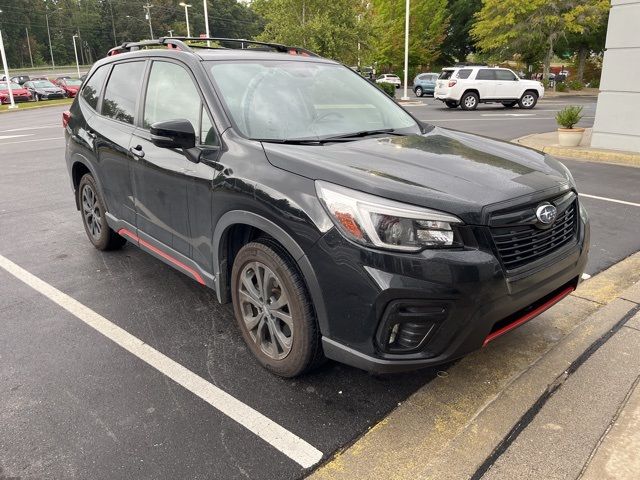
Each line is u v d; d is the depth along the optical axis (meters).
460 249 2.45
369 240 2.43
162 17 109.50
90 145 4.63
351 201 2.50
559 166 3.24
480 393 2.92
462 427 2.65
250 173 2.92
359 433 2.65
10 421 2.74
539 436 2.55
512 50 38.62
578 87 41.47
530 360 3.20
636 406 2.74
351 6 22.77
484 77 23.52
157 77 3.94
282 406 2.86
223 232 3.15
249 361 3.29
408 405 2.84
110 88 4.61
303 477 2.36
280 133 3.30
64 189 8.27
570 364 3.13
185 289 4.37
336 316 2.59
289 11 22.72
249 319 3.22
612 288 4.19
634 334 3.44
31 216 6.68
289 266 2.80
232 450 2.53
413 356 2.50
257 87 3.56
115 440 2.61
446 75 24.77
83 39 114.00
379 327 2.48
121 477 2.37
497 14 38.47
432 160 2.94
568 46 44.38
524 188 2.71
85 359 3.34
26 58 109.06
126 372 3.19
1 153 12.27
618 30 10.29
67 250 5.34
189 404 2.88
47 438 2.62
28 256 5.18
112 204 4.53
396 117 3.96
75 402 2.90
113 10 113.06
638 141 10.45
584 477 2.30
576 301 3.97
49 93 38.00
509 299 2.55
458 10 58.03
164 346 3.48
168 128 3.10
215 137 3.25
